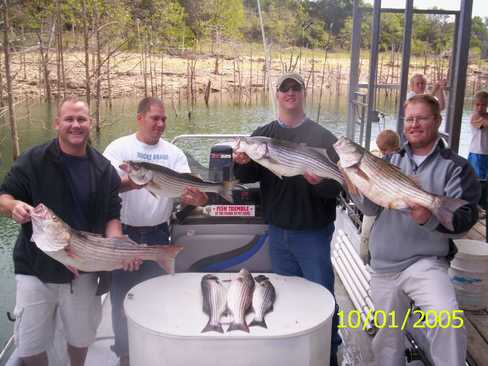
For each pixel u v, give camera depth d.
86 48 19.69
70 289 2.79
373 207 2.88
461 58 5.48
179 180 3.02
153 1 32.34
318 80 33.66
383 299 2.90
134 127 19.70
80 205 2.80
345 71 33.88
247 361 2.55
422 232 2.76
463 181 2.67
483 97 6.44
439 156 2.77
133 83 29.48
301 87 3.16
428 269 2.71
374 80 6.55
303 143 3.14
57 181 2.74
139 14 29.67
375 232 2.93
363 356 3.47
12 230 8.86
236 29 43.22
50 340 2.90
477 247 3.68
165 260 2.78
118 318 3.38
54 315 2.94
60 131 2.71
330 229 3.22
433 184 2.73
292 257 3.23
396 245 2.81
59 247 2.46
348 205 5.11
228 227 3.35
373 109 6.61
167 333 2.53
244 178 3.23
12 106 15.07
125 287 3.36
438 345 2.60
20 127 19.33
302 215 3.08
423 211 2.46
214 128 20.08
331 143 3.18
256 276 3.08
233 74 35.09
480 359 3.01
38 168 2.72
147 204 3.27
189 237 3.37
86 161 2.82
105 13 24.73
